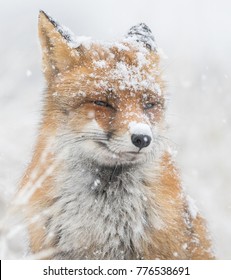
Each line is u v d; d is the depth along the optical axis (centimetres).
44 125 1177
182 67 2175
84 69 1155
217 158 1925
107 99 1122
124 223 1123
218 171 1900
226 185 1856
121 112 1115
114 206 1132
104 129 1112
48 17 1196
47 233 1125
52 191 1134
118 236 1123
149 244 1112
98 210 1130
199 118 2041
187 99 2091
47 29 1196
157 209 1125
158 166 1157
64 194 1137
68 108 1143
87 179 1143
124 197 1134
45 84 1209
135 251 1116
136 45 1218
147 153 1131
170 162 1187
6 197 1418
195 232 1171
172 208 1127
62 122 1148
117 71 1140
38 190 1135
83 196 1137
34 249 1139
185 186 1248
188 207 1181
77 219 1128
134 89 1133
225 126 2048
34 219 1078
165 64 1269
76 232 1123
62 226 1126
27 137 1759
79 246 1123
